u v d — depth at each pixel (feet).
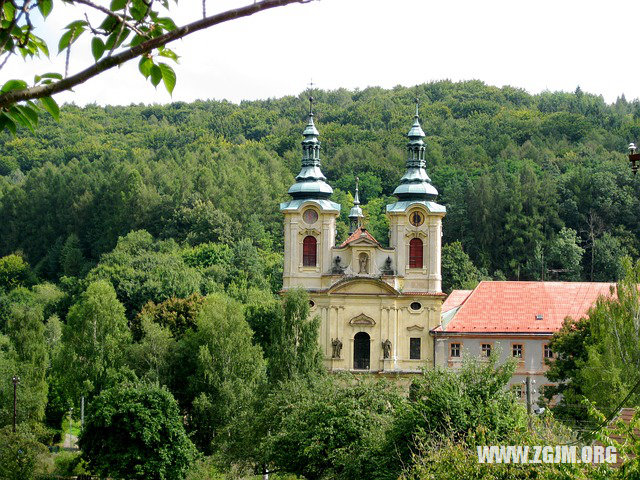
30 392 355.77
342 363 385.09
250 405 299.17
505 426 184.55
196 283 587.27
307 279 391.04
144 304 549.54
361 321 385.50
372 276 387.96
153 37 39.55
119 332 400.47
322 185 398.21
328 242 392.27
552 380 327.26
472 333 383.24
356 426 226.38
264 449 242.99
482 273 653.71
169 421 294.46
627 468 108.06
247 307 485.97
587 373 273.95
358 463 203.62
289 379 331.57
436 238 390.83
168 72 41.11
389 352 384.47
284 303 347.36
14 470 283.38
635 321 279.08
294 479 258.16
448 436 175.83
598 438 112.27
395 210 391.04
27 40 39.09
